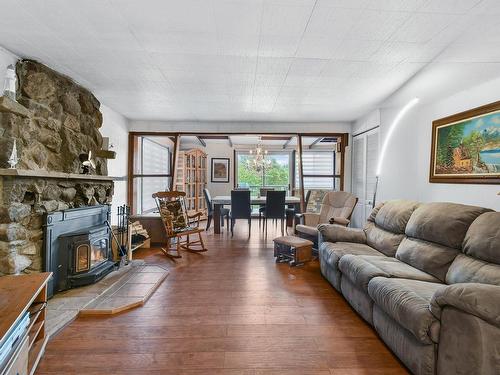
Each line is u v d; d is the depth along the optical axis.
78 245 2.76
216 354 1.80
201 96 3.90
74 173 3.07
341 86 3.46
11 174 2.09
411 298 1.64
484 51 2.46
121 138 5.03
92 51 2.58
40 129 2.73
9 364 1.25
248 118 5.22
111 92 3.73
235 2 1.86
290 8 1.92
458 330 1.33
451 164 3.31
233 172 8.52
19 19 2.07
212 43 2.42
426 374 1.46
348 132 5.53
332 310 2.43
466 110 3.12
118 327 2.12
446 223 2.15
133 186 5.40
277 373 1.63
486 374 1.24
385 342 1.88
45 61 2.78
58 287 2.66
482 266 1.74
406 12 1.95
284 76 3.16
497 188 2.74
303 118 5.20
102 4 1.89
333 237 3.27
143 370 1.65
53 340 1.94
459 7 1.89
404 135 4.04
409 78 3.16
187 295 2.72
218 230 5.83
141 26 2.16
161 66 2.91
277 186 8.64
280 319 2.26
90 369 1.65
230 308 2.44
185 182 7.29
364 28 2.16
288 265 3.69
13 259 2.16
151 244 4.80
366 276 2.14
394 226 2.82
